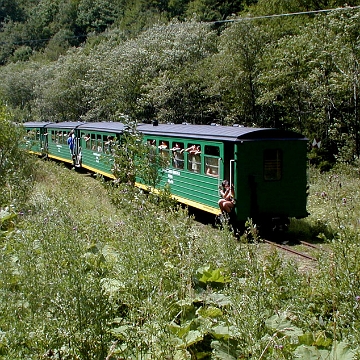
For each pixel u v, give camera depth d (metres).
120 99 36.34
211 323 5.26
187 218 9.42
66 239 5.95
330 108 25.39
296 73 25.36
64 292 4.72
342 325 5.09
